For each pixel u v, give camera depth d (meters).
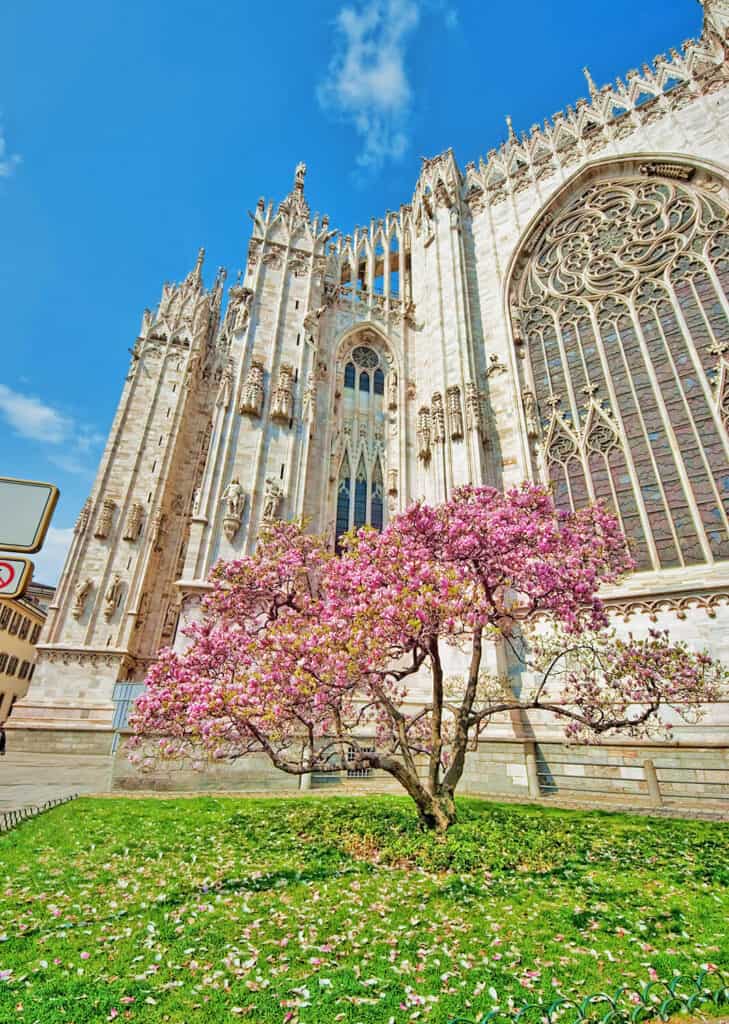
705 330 22.64
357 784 17.58
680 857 8.90
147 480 36.31
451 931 5.89
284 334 30.11
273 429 27.20
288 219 34.00
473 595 11.02
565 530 12.78
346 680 10.49
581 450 23.80
